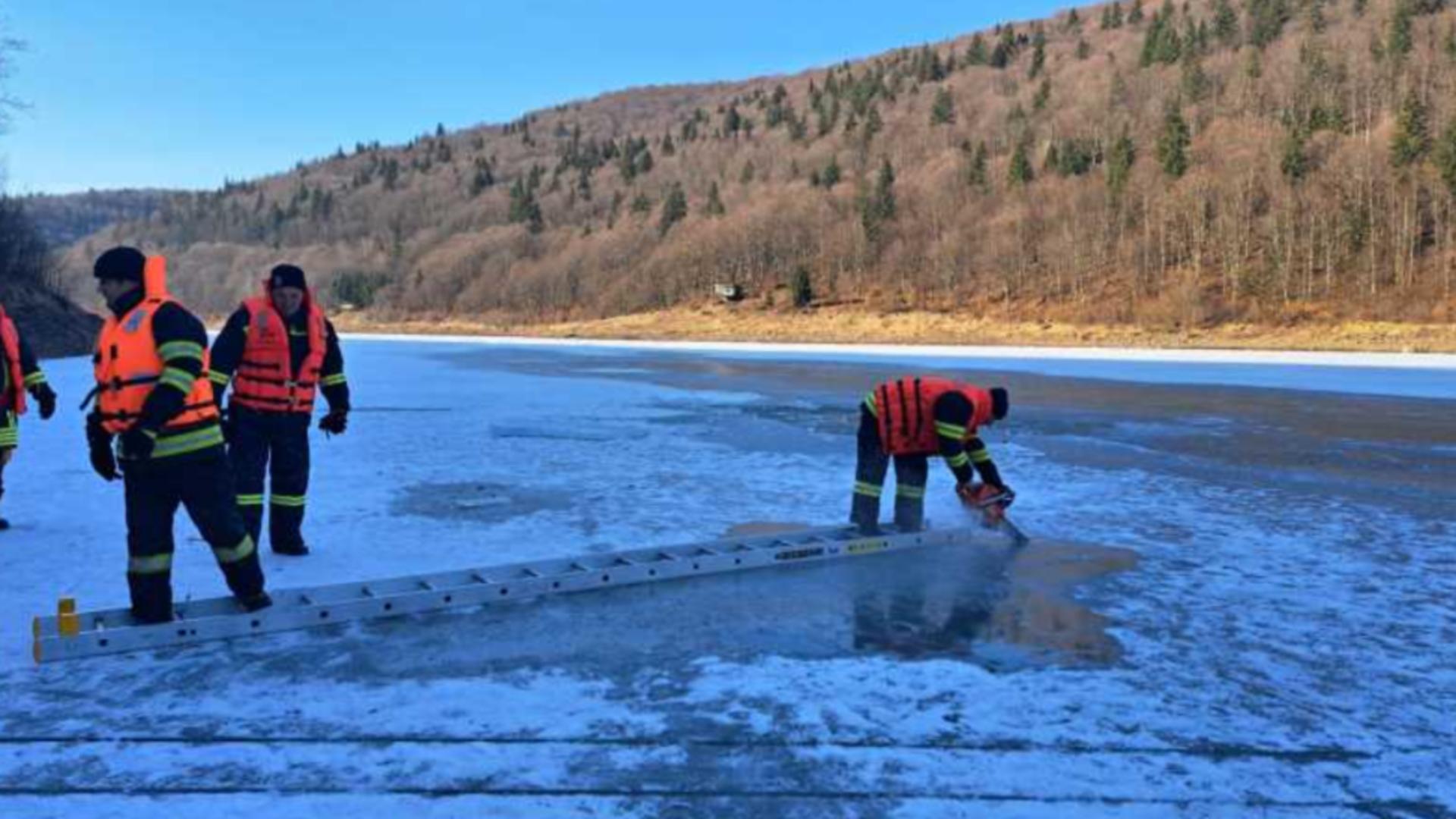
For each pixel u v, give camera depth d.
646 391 19.83
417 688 4.17
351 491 8.72
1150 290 54.84
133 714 3.88
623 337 58.62
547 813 3.12
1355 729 3.82
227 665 4.43
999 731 3.76
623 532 7.16
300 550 6.40
